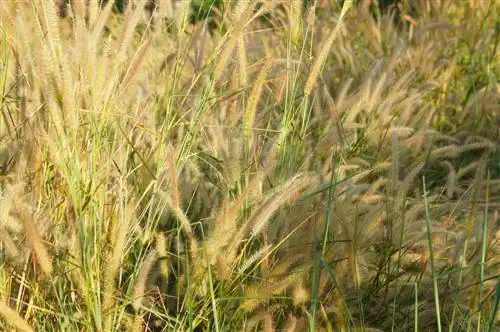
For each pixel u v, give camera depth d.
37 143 3.06
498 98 5.96
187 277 3.03
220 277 2.86
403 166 4.83
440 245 3.44
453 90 6.58
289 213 3.43
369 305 3.31
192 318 2.96
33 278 2.96
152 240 3.32
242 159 3.64
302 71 5.15
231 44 3.42
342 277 3.24
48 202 3.08
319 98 5.19
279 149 3.77
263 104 4.66
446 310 3.23
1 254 2.85
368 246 3.35
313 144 4.75
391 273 3.38
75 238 2.91
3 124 3.46
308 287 3.26
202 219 3.41
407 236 3.45
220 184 3.78
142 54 3.31
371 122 4.77
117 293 3.00
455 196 4.83
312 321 2.81
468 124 5.95
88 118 3.14
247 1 3.39
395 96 4.80
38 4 3.07
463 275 3.33
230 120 3.86
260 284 2.99
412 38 7.47
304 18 4.30
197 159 4.14
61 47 2.84
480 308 2.90
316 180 3.70
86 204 2.90
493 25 7.57
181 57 3.94
